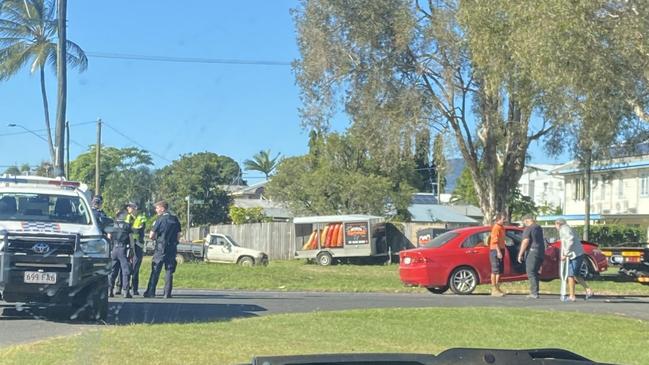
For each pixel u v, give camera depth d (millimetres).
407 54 29984
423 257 16750
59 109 18828
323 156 48844
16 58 26797
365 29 29453
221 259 33719
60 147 18797
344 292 17281
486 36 17656
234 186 60031
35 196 11211
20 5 26641
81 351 8164
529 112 24219
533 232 15367
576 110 14969
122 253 14211
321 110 30516
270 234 43188
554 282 19984
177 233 14484
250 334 9758
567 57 12562
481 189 32375
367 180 45938
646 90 13711
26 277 10031
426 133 30203
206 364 7672
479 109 30656
